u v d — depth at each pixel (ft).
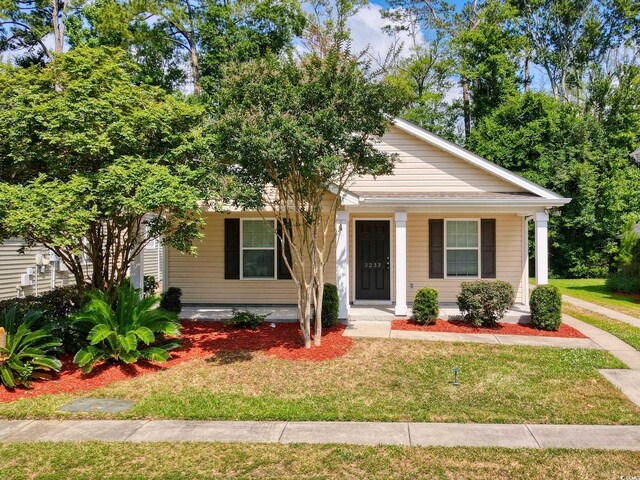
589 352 29.07
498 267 44.57
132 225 31.50
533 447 16.87
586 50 105.09
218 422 19.40
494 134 81.05
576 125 81.51
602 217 79.15
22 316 27.17
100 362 26.63
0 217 22.62
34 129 25.61
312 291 32.91
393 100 26.76
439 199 37.68
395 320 37.91
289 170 26.71
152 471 15.39
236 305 44.57
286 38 72.95
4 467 15.71
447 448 16.80
